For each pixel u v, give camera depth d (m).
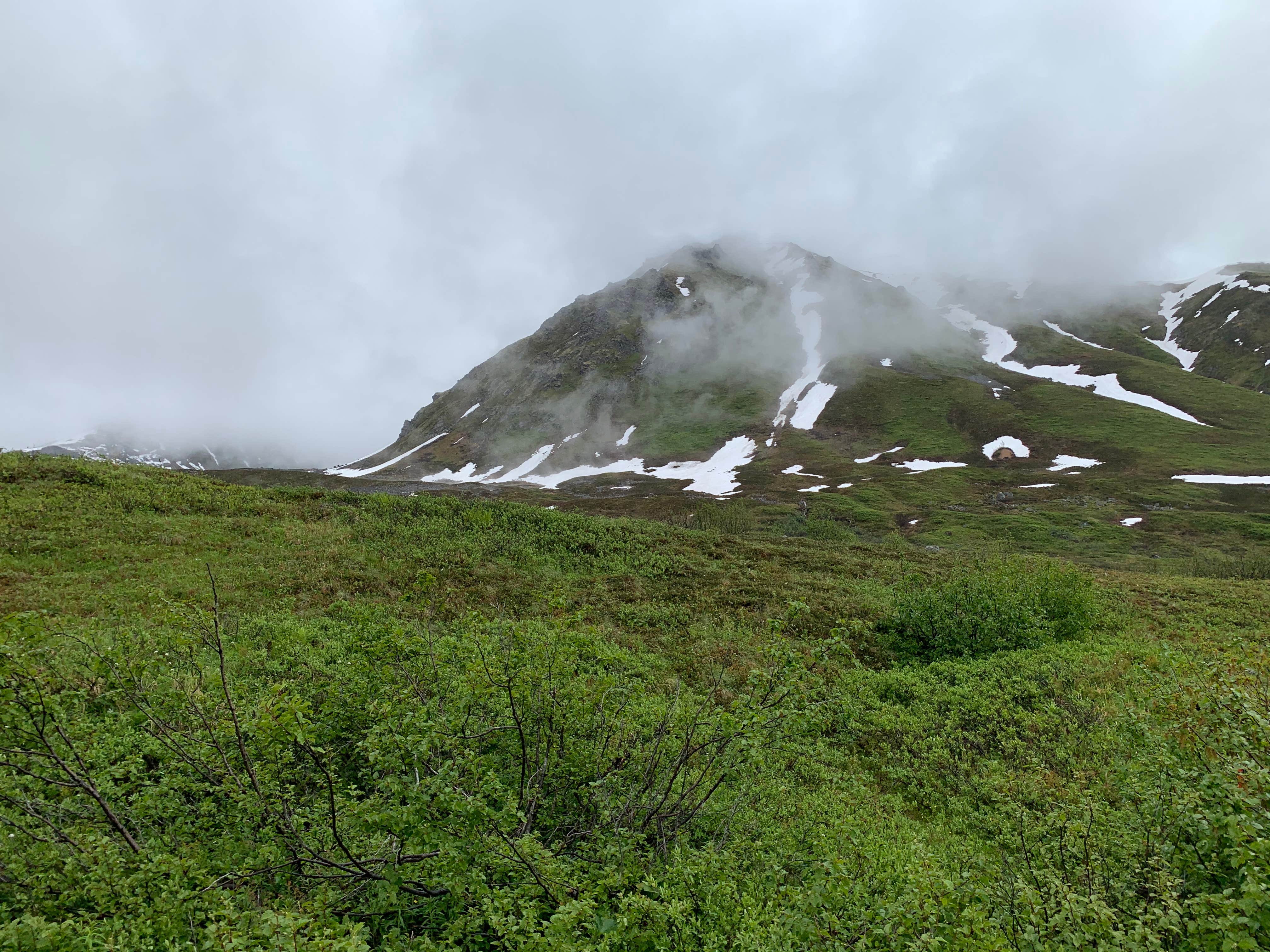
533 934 4.22
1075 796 7.32
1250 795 4.88
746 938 4.76
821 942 4.85
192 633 6.75
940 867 6.54
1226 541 58.19
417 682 7.10
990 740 11.88
